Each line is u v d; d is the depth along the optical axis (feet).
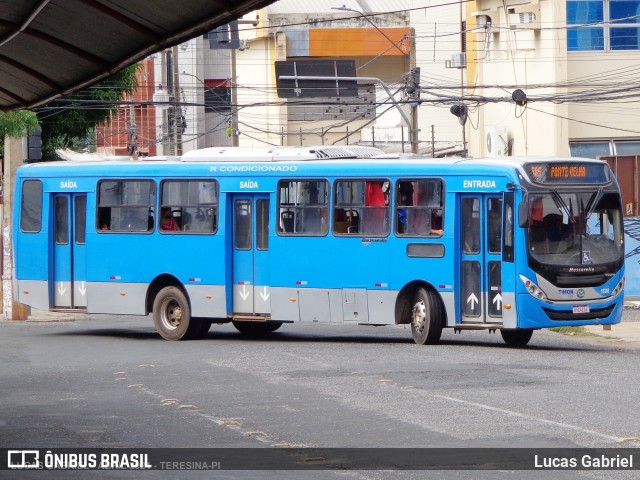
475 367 65.21
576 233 75.56
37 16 42.55
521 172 74.79
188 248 85.30
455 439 42.52
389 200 79.15
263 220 83.41
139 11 38.52
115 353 77.20
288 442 42.88
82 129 133.28
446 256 76.89
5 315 109.19
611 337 89.71
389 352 74.23
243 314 83.87
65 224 91.66
